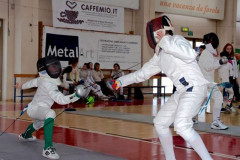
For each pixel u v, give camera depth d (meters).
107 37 12.40
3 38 10.82
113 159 3.67
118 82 3.52
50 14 11.45
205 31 15.38
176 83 3.21
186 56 3.02
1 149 4.04
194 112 3.11
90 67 11.55
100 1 12.17
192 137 3.04
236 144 4.71
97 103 10.59
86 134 5.25
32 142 4.47
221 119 7.55
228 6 15.56
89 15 11.96
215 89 5.77
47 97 3.97
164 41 3.05
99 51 12.22
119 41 12.66
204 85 3.17
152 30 3.26
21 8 10.63
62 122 6.50
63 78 10.49
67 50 11.49
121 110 8.66
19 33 10.69
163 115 3.28
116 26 12.61
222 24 15.69
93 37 12.07
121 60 12.74
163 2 13.77
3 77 10.86
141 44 13.25
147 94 13.36
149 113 8.07
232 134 5.36
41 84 3.98
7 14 10.72
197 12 14.75
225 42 15.61
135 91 12.61
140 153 4.03
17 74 10.36
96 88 11.34
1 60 10.86
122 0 12.70
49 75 3.90
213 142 4.84
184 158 3.81
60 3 11.31
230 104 9.21
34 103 4.04
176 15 14.45
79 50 11.75
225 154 4.08
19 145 4.27
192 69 3.17
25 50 10.73
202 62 5.44
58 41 11.31
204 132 5.64
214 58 5.65
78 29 11.75
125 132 5.50
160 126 3.30
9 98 10.86
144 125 6.28
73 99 3.63
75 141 4.71
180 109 3.09
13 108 8.61
